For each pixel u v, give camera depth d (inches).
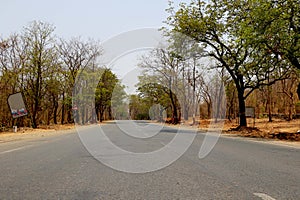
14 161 391.2
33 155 452.8
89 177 287.6
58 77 1648.6
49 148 554.9
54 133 1144.8
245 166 348.5
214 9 1091.3
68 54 1780.3
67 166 348.5
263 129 1230.9
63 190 239.0
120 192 232.4
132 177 287.3
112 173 306.5
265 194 225.8
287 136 848.3
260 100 2279.8
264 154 470.3
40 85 1566.2
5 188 245.8
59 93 1822.1
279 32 836.6
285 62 975.0
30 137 945.5
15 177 287.9
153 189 241.1
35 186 252.2
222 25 1090.7
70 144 625.9
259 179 277.7
